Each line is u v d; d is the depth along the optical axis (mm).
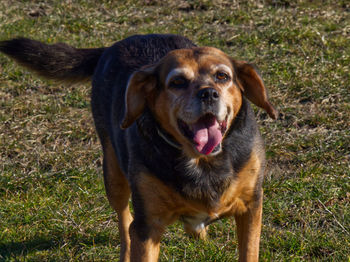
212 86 4559
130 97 4742
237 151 4770
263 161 4996
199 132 4582
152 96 4848
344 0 12633
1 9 12688
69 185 7176
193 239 5992
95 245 6066
